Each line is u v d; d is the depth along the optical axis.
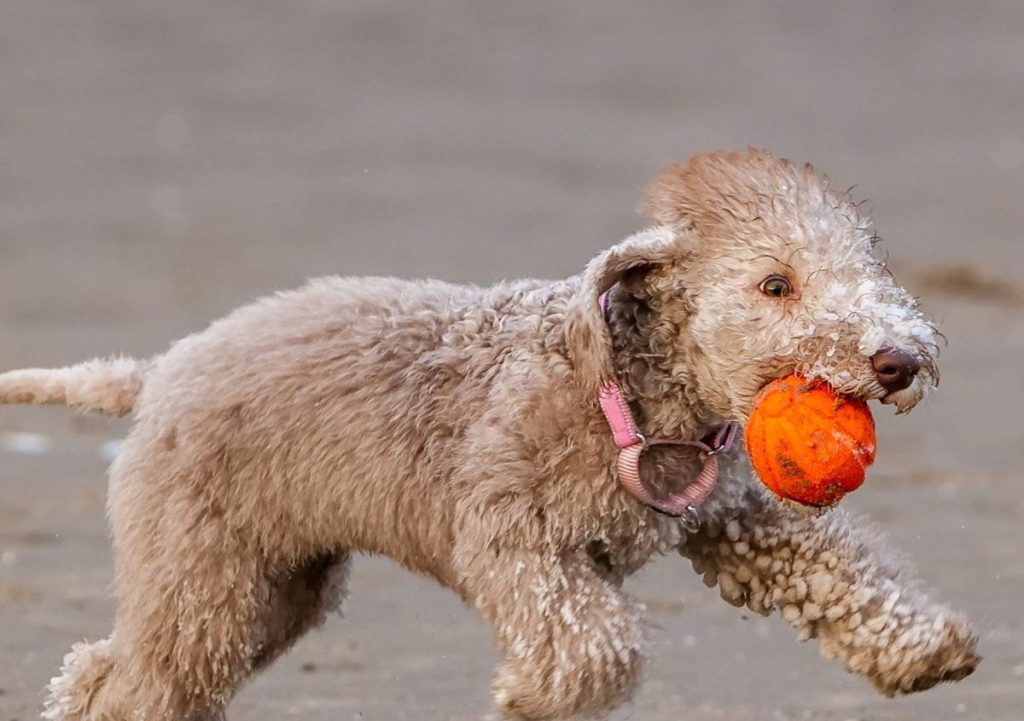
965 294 29.52
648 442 8.95
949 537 15.90
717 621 13.66
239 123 45.59
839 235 8.70
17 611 13.94
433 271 32.22
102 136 44.03
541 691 8.66
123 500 9.86
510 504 8.87
